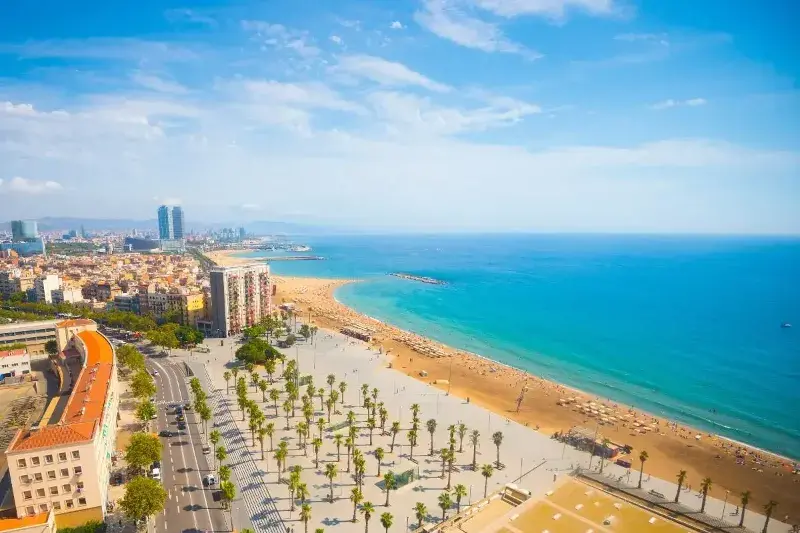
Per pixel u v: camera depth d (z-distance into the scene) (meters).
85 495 118.44
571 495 130.62
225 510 125.56
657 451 170.62
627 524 117.00
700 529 117.19
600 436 180.50
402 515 124.69
